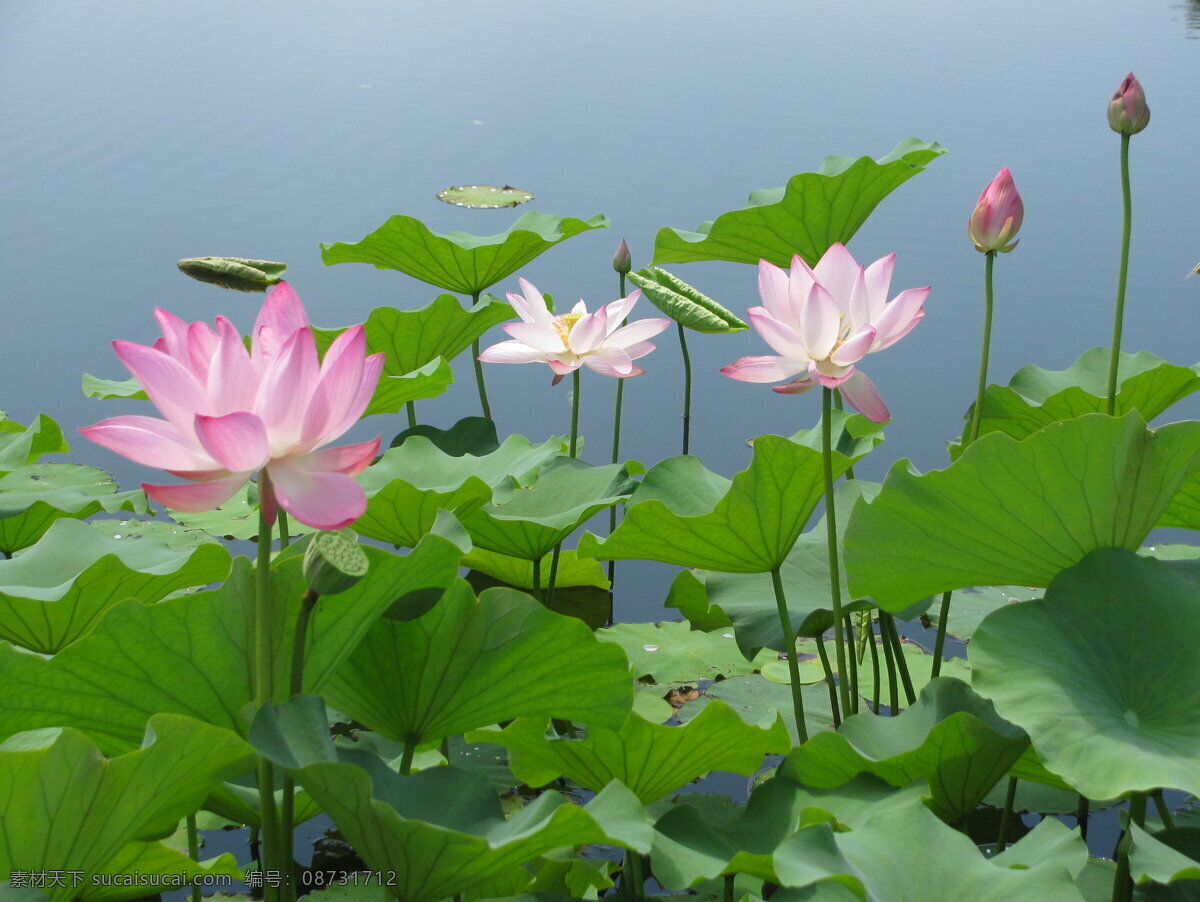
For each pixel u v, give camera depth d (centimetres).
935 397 466
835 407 375
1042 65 953
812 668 382
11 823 296
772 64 973
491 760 363
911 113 805
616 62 993
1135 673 320
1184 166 709
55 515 380
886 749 326
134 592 338
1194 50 998
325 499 297
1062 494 326
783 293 338
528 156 721
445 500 359
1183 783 307
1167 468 325
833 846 308
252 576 311
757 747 324
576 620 316
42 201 662
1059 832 313
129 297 547
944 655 390
